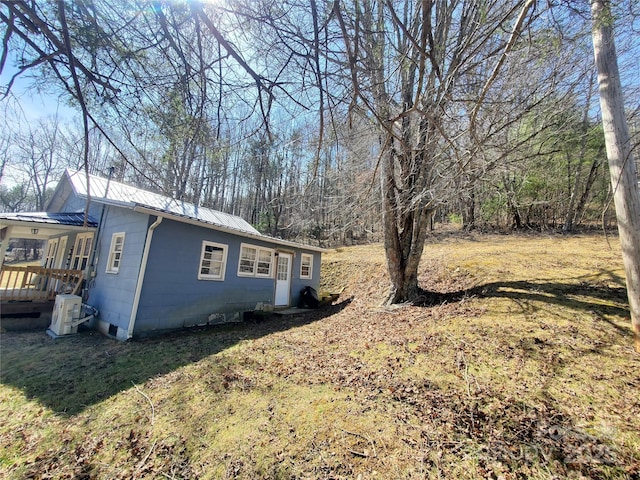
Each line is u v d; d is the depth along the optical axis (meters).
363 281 12.02
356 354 4.89
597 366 3.62
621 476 2.23
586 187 14.70
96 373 4.58
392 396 3.51
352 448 2.73
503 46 1.83
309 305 11.25
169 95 2.27
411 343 4.96
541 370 3.68
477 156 3.88
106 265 7.82
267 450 2.78
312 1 1.45
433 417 3.07
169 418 3.33
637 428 2.64
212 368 4.68
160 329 6.92
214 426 3.16
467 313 5.85
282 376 4.30
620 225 4.04
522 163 4.89
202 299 7.91
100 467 2.67
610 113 4.06
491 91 3.40
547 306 5.50
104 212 8.60
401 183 5.77
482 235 16.91
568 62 3.57
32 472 2.63
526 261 8.89
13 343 6.18
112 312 7.07
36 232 9.52
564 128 4.83
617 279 6.43
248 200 22.44
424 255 12.07
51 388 4.11
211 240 8.23
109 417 3.39
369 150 5.35
